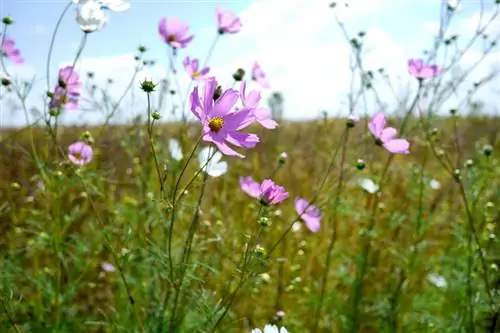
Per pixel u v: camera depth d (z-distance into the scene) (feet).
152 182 3.32
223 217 3.58
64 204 3.34
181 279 2.25
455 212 4.02
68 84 2.81
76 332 2.93
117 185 3.96
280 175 4.47
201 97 1.92
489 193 3.79
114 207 3.50
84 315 3.20
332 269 3.80
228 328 2.97
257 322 3.30
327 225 4.05
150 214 3.08
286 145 4.91
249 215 3.66
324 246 3.89
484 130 4.56
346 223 4.09
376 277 3.69
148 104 1.93
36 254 3.31
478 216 3.71
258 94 2.05
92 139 3.03
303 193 4.15
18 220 3.56
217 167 2.55
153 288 2.74
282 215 4.15
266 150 4.83
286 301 3.45
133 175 3.90
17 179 3.67
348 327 3.25
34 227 3.52
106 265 3.36
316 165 4.41
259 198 2.29
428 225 3.48
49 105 2.77
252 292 3.37
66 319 2.94
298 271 3.79
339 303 3.44
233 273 2.34
